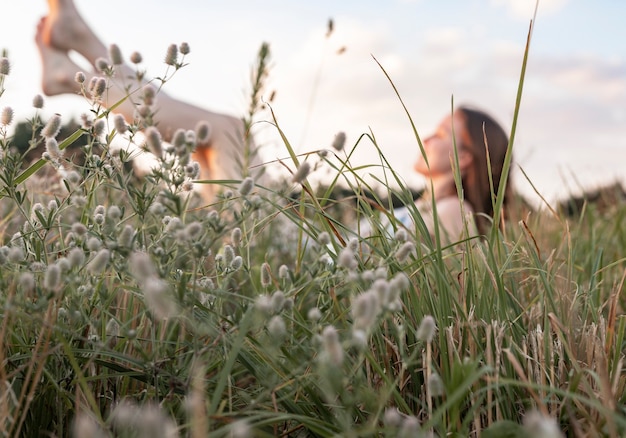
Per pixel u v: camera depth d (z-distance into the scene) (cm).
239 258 184
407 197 205
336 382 121
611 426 122
